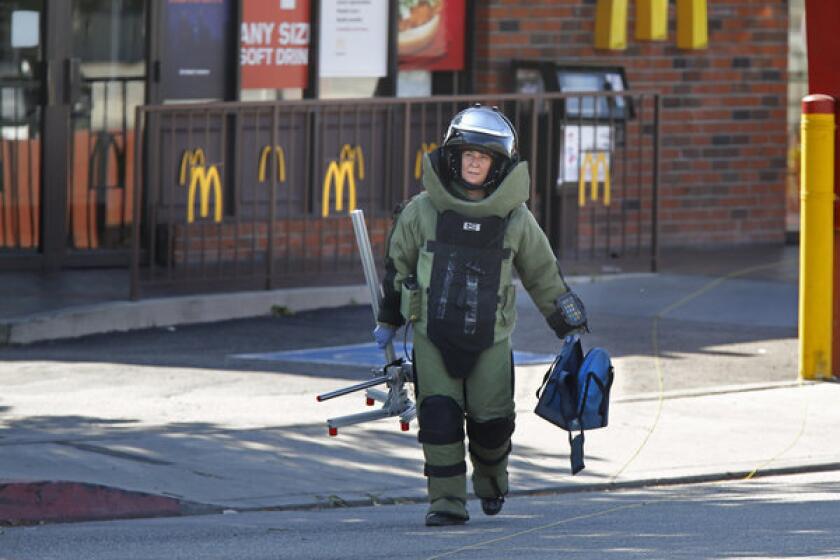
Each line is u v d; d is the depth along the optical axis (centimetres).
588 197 5962
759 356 4638
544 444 3600
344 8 5894
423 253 2717
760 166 6644
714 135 6525
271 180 5191
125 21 5525
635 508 3020
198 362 4416
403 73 6072
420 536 2702
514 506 3059
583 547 2581
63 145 5434
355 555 2517
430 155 2717
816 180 4316
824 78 4338
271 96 5800
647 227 6425
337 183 5459
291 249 5738
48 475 3075
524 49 6138
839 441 3703
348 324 5031
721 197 6575
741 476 3419
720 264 6197
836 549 2547
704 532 2728
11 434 3488
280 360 4466
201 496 3056
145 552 2555
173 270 5469
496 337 2712
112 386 4081
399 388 2884
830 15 4319
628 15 6306
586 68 6034
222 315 5041
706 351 4681
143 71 5559
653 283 5738
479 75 6131
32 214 5431
